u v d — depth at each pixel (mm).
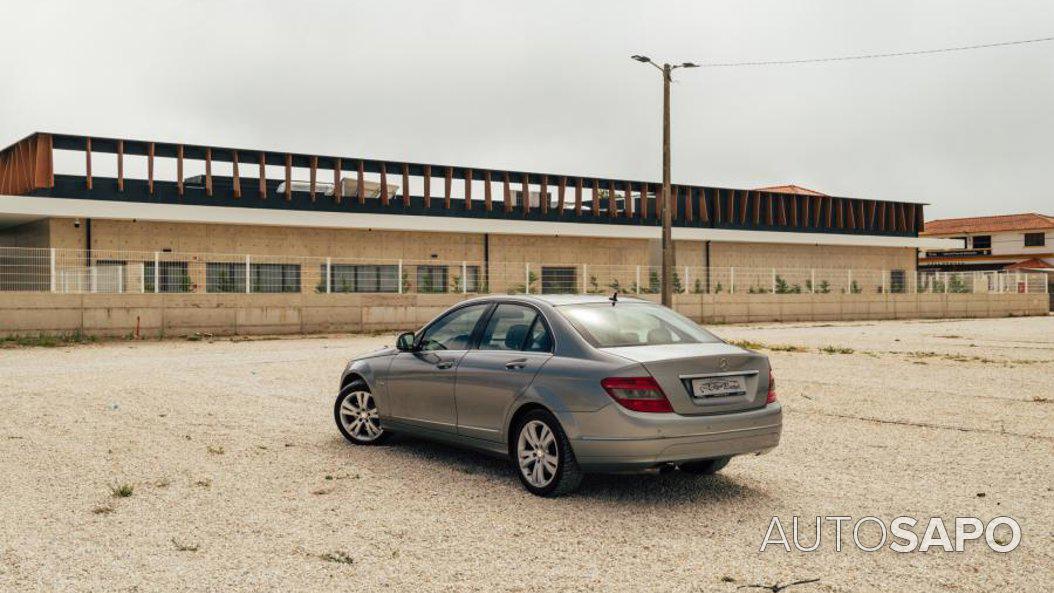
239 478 6723
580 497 6168
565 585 4355
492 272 33719
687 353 6027
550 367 6180
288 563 4684
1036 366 15578
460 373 6902
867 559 4789
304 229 33375
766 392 6246
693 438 5781
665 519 5586
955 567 4652
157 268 24391
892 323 36062
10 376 13828
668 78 25656
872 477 6789
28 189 32094
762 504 5961
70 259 22766
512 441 6453
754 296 36344
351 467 7148
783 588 4340
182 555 4816
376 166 37844
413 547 4977
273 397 11438
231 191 35625
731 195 47344
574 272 34844
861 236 48062
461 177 39469
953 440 8359
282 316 25609
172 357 17625
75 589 4277
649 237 40469
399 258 35312
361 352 19047
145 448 7906
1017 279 47094
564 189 42031
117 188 33000
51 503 5930
